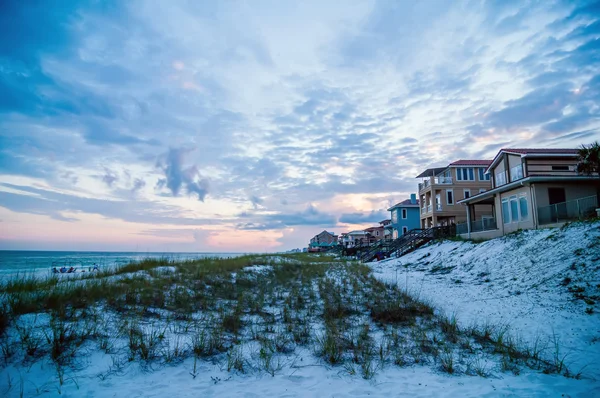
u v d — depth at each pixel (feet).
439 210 127.13
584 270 37.96
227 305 32.94
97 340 21.03
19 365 17.40
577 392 17.29
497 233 79.77
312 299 38.65
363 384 18.13
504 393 17.13
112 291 32.24
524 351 23.41
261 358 21.15
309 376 19.04
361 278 58.08
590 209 56.59
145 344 21.24
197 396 16.21
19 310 23.73
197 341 22.52
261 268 62.75
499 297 38.75
